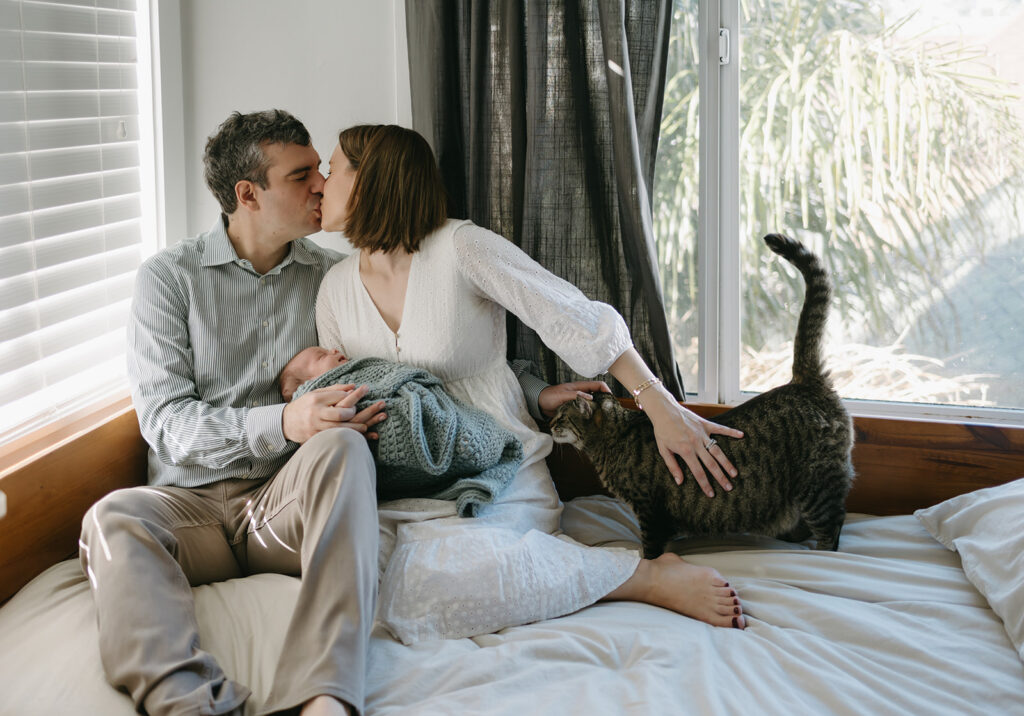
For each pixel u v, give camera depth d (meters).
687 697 1.31
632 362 1.81
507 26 2.00
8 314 1.75
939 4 1.96
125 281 2.14
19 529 1.59
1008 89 1.95
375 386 1.70
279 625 1.47
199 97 2.26
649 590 1.65
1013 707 1.28
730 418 1.83
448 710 1.28
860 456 2.06
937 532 1.82
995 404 2.07
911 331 2.09
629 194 1.98
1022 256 2.00
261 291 1.91
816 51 2.04
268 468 1.78
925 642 1.44
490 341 1.90
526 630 1.51
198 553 1.68
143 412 1.75
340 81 2.22
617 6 1.92
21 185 1.77
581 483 2.20
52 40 1.85
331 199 1.84
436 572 1.55
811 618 1.53
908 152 2.02
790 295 2.14
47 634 1.43
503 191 2.09
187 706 1.24
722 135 2.10
